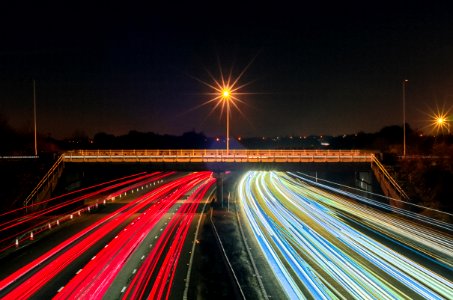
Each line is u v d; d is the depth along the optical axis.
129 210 70.00
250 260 40.19
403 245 44.69
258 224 56.59
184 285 33.38
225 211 67.25
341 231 51.47
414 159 73.81
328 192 90.38
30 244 47.69
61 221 60.84
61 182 72.19
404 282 33.50
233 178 125.75
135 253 43.09
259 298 30.95
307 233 50.69
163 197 85.94
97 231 54.06
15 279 35.59
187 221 60.19
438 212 59.84
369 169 73.38
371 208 68.50
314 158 72.00
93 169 72.50
